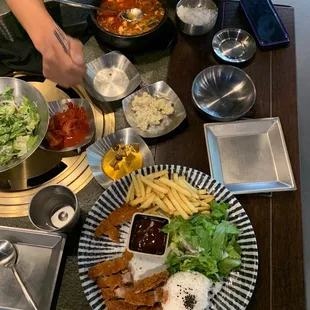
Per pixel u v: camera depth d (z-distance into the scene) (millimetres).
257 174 590
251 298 510
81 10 740
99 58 675
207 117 640
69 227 531
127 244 505
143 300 472
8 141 592
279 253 540
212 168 586
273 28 724
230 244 504
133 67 672
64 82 591
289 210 568
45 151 622
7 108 614
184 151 618
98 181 576
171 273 502
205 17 714
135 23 692
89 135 612
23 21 583
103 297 482
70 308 508
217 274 494
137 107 627
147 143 625
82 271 496
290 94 669
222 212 523
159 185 545
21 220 568
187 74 689
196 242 498
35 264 523
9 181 604
